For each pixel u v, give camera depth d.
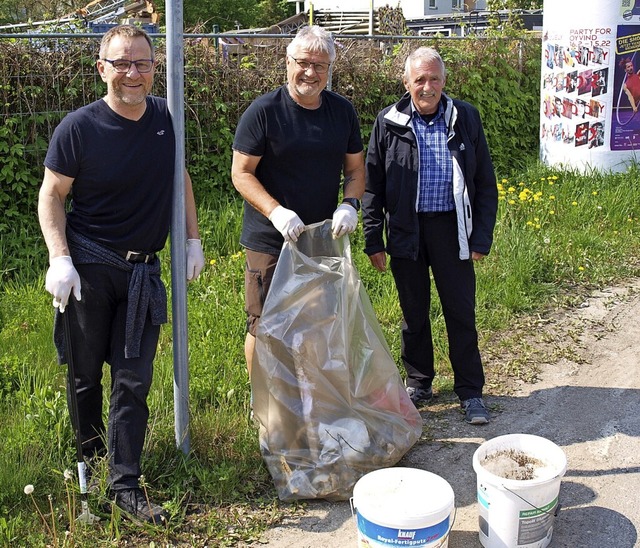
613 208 8.05
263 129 3.83
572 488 3.79
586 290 6.53
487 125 10.03
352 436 3.71
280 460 3.76
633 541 3.38
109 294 3.51
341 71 8.63
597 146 9.15
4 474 3.63
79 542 3.31
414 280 4.50
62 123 3.35
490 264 6.66
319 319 3.76
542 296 6.36
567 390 4.87
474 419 4.41
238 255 6.59
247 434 4.12
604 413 4.57
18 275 6.30
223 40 9.63
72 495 3.50
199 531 3.47
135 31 3.30
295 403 3.77
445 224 4.34
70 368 3.37
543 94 9.55
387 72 8.95
